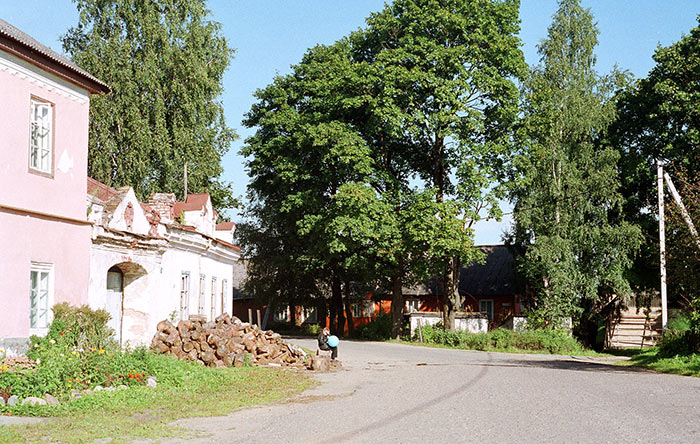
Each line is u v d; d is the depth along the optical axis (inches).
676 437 405.4
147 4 1619.1
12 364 561.6
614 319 1984.5
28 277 645.9
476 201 1620.3
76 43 1635.1
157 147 1557.6
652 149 1788.9
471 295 2461.9
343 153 1624.0
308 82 1868.8
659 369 979.3
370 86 1624.0
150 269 874.8
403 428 452.4
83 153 738.8
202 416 522.6
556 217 1717.5
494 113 1621.6
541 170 1715.1
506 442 396.5
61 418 482.3
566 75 1766.7
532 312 1756.9
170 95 1624.0
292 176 1755.7
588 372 935.0
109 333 713.6
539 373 908.6
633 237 1659.7
